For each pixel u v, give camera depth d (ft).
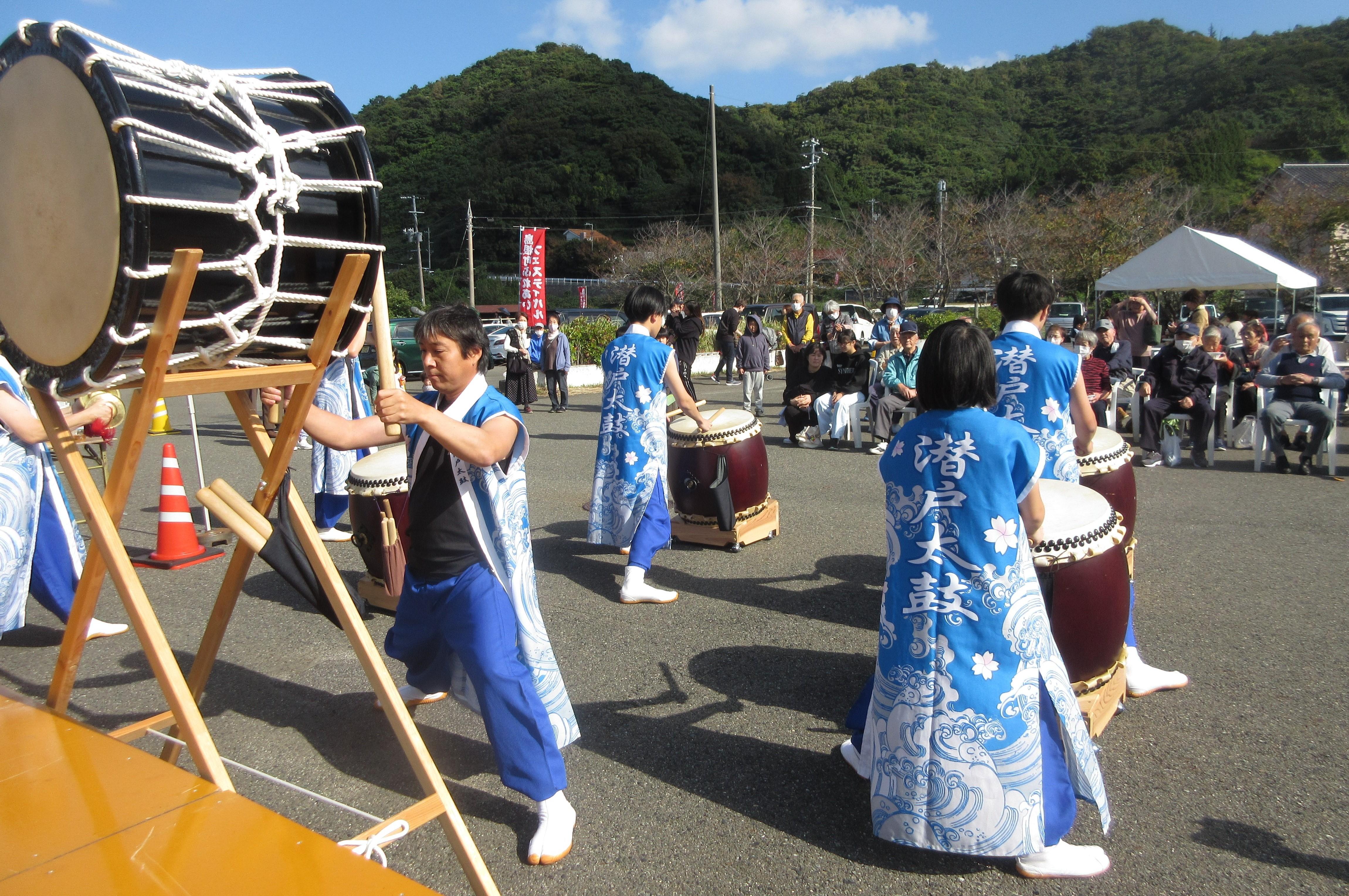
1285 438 26.71
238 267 6.25
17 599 12.68
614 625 14.75
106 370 5.93
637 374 15.61
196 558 18.83
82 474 6.60
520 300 75.56
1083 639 9.87
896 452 8.22
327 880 5.18
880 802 8.17
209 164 6.13
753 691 12.24
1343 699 11.49
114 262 5.63
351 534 20.44
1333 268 86.43
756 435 19.19
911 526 7.97
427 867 8.60
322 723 11.60
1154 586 16.08
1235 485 24.34
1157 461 27.27
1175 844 8.64
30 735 6.85
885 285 128.47
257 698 12.33
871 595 16.06
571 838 8.77
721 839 8.95
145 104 5.86
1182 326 27.35
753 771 10.21
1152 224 108.99
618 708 11.80
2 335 6.77
